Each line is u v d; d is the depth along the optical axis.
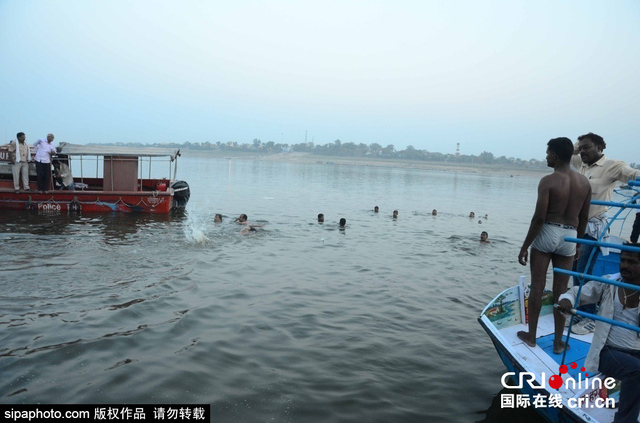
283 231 16.67
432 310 8.62
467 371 6.21
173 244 13.29
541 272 5.46
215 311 7.98
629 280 4.14
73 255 11.31
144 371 5.75
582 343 5.76
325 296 9.17
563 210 5.23
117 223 16.53
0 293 8.25
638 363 4.00
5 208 18.16
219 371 5.88
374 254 13.40
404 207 27.66
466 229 19.36
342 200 30.12
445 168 192.75
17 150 17.73
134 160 19.12
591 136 6.56
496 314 6.10
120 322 7.23
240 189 35.78
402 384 5.79
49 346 6.27
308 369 6.06
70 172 19.11
